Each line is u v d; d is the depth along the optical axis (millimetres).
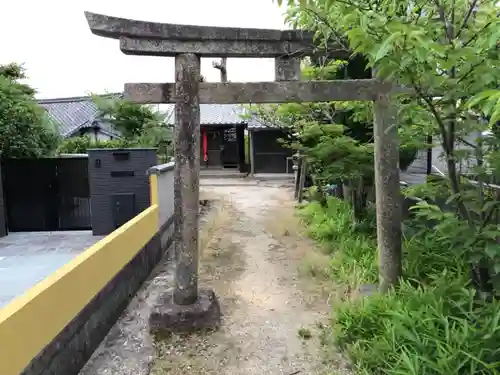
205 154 20234
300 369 3068
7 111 7676
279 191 13633
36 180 7984
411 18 2627
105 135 15289
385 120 3771
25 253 6285
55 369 2691
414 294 3316
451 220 3000
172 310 3707
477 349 2523
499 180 3154
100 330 3521
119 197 7336
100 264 3619
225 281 5008
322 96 3746
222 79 4488
